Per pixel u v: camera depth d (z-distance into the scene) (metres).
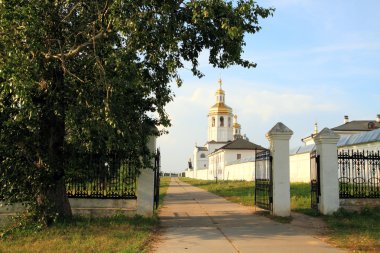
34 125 10.88
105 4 10.36
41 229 10.99
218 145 95.38
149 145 13.80
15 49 9.59
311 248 9.17
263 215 15.13
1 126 10.71
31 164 11.32
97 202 13.41
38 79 10.32
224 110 96.38
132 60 10.62
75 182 13.05
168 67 10.23
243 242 9.88
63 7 11.10
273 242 9.88
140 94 12.16
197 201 22.12
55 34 10.82
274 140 14.80
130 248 8.88
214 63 11.71
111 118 10.05
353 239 10.11
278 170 14.66
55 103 10.98
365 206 14.54
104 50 10.94
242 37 10.57
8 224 11.83
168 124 13.02
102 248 9.02
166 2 10.16
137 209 13.44
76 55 11.39
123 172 13.51
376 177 16.27
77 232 10.70
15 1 9.52
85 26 11.10
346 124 56.81
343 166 15.08
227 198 24.03
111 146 11.55
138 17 9.81
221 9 9.88
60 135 11.77
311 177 16.05
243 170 54.00
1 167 11.16
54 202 11.68
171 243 9.77
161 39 10.24
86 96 10.79
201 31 10.88
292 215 14.80
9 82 9.46
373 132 24.50
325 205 14.45
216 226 12.55
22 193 11.39
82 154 12.73
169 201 22.25
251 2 9.86
